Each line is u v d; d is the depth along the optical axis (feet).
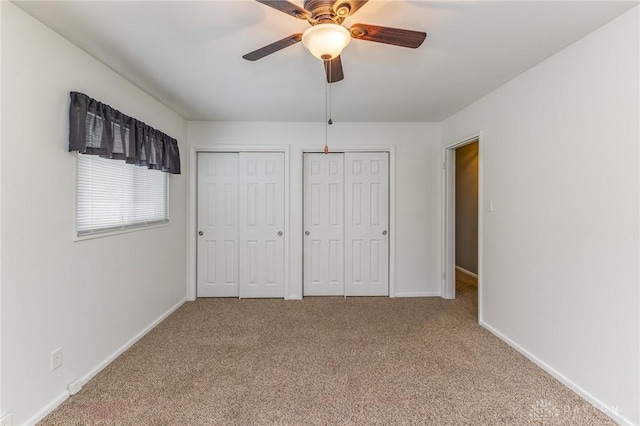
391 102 10.03
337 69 6.04
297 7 4.45
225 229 12.58
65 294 6.04
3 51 4.83
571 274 6.36
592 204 5.90
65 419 5.44
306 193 12.73
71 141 6.04
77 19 5.45
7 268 4.90
